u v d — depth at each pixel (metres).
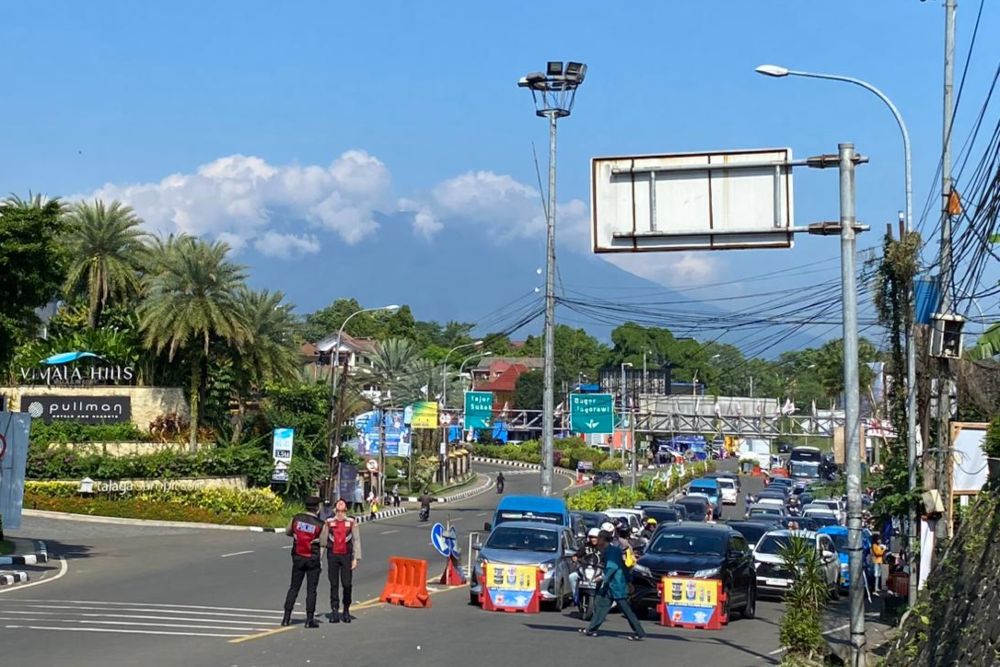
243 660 14.83
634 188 16.81
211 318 51.75
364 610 21.16
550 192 40.31
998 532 13.62
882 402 37.31
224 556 34.12
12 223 30.27
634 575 22.44
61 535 40.53
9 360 31.97
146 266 57.09
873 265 24.06
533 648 17.14
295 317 57.69
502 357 164.50
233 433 56.16
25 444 31.39
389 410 74.31
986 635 12.31
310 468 56.62
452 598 24.66
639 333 121.31
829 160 16.22
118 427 51.84
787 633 17.20
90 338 54.06
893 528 32.53
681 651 17.72
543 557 23.30
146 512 48.34
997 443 22.81
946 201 20.84
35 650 15.17
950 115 21.75
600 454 111.31
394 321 154.75
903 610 22.83
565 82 39.19
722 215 16.53
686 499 47.34
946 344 20.17
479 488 86.94
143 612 19.94
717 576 21.88
